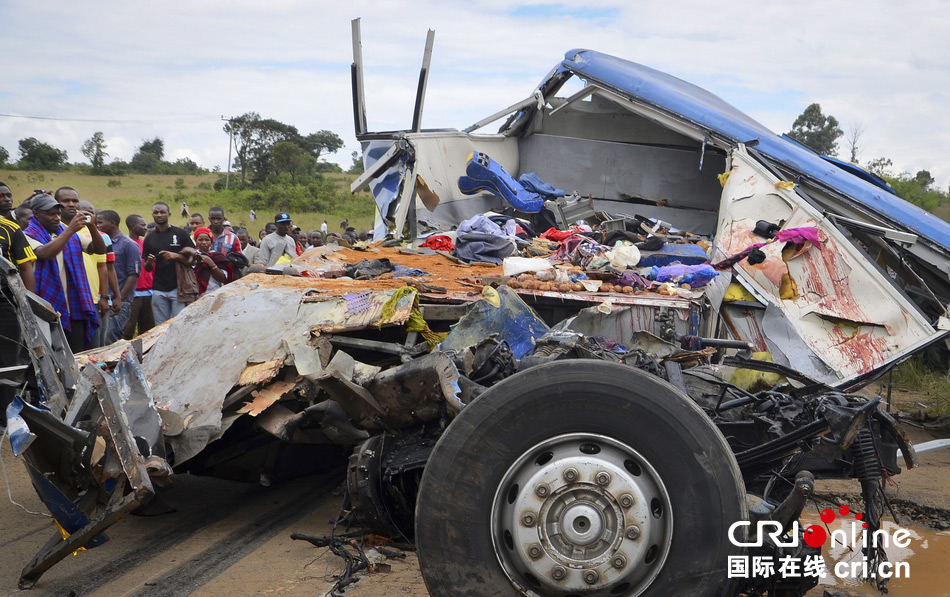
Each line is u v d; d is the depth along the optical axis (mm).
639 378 3041
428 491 3037
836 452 4102
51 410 3887
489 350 4301
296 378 4680
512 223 9555
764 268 6656
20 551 4332
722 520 2936
